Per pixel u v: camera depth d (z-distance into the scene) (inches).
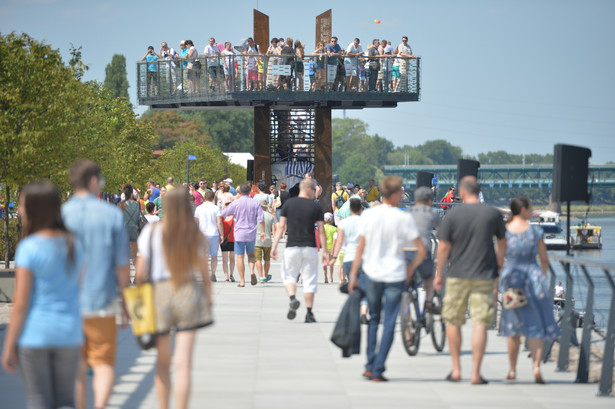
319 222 1149.1
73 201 590.9
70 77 1913.1
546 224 6643.7
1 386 730.2
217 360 871.1
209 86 2694.4
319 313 1240.8
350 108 2901.1
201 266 588.1
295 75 2659.9
